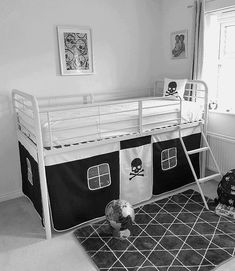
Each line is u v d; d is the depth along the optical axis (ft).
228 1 9.42
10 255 7.04
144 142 9.09
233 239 7.34
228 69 10.56
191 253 6.84
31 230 8.14
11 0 9.08
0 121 9.62
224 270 6.26
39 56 9.91
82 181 8.05
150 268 6.39
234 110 10.43
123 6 11.39
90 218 8.44
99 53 11.17
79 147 7.71
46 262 6.75
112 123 8.29
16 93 8.70
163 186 9.96
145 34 12.23
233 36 10.23
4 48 9.25
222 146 10.37
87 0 10.48
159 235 7.61
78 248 7.25
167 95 11.11
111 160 8.49
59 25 10.07
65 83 10.62
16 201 10.05
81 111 9.45
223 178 8.86
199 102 11.01
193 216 8.52
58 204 7.75
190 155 10.46
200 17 10.23
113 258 6.77
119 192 8.92
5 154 9.93
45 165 7.37
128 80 12.21
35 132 6.91
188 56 11.43
